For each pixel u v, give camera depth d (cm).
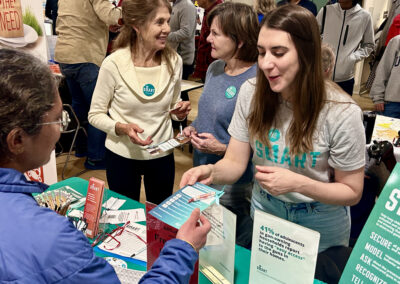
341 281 97
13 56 75
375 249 90
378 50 468
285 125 134
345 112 121
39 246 69
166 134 209
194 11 436
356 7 361
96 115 197
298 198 140
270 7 343
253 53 185
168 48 201
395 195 87
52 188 182
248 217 166
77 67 350
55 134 82
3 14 199
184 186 124
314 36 115
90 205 146
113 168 210
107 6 329
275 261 107
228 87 190
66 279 69
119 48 196
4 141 73
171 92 204
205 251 123
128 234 149
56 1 514
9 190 75
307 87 120
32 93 72
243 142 153
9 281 67
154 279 83
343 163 128
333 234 146
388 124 246
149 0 175
